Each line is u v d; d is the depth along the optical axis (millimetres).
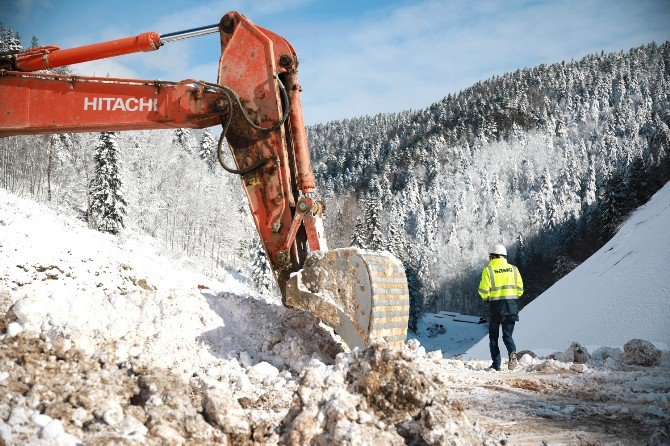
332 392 3738
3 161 56344
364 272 5887
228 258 66438
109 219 45844
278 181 6750
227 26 6914
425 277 113375
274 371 5918
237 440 3514
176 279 13492
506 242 157375
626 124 176250
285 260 6699
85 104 6887
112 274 11938
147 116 6812
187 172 69562
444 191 176375
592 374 7215
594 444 4152
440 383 3859
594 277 21641
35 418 3197
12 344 4086
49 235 12883
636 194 57594
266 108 6766
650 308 15477
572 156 172750
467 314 133125
